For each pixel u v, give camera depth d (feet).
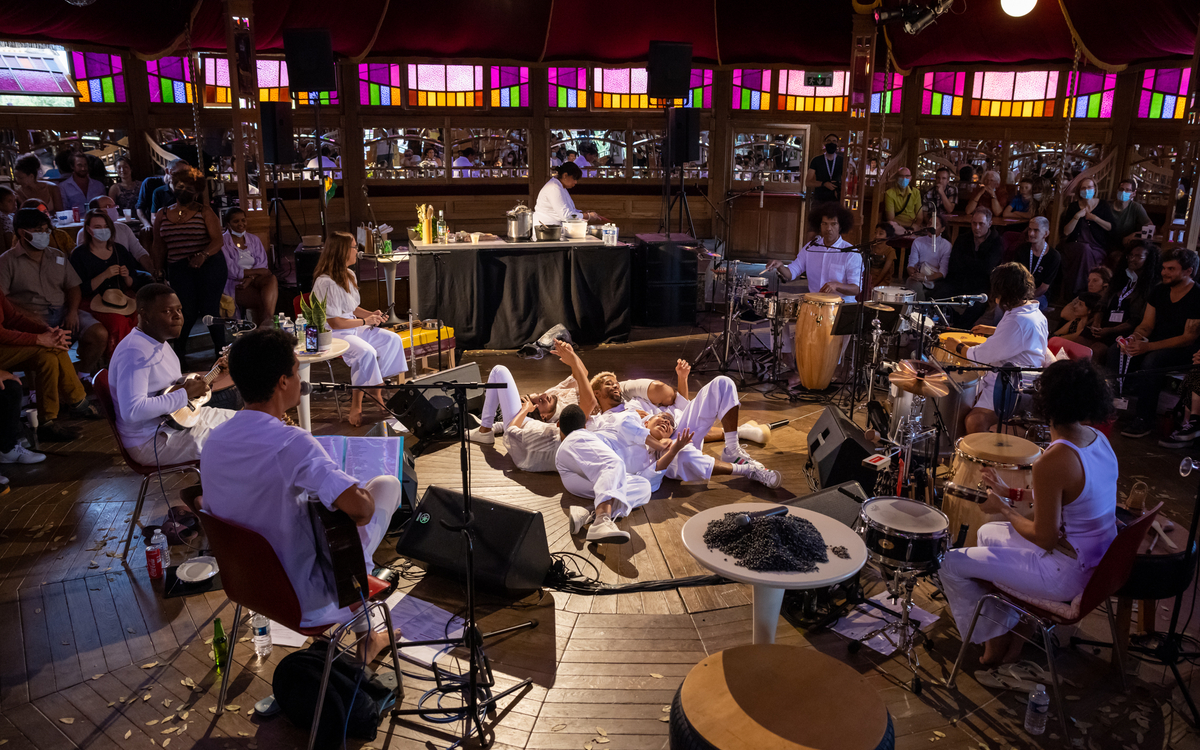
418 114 36.99
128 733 9.59
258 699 10.19
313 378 23.36
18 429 17.06
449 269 25.31
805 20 34.06
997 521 11.56
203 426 13.80
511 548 12.23
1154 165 34.58
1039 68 35.83
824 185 37.04
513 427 16.99
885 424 17.43
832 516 12.35
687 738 7.32
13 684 10.41
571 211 28.07
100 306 20.95
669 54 28.94
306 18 30.66
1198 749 9.45
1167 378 18.92
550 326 26.81
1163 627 11.88
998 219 34.94
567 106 38.73
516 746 9.46
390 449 11.71
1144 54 30.45
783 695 7.70
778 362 22.48
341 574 8.76
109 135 34.81
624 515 14.34
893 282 34.76
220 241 23.38
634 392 17.20
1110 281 21.38
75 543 14.01
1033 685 10.58
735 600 12.51
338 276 19.45
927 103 39.04
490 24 33.91
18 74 32.48
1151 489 16.40
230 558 8.74
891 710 10.08
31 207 20.57
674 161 29.99
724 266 25.89
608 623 11.90
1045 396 9.64
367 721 9.53
